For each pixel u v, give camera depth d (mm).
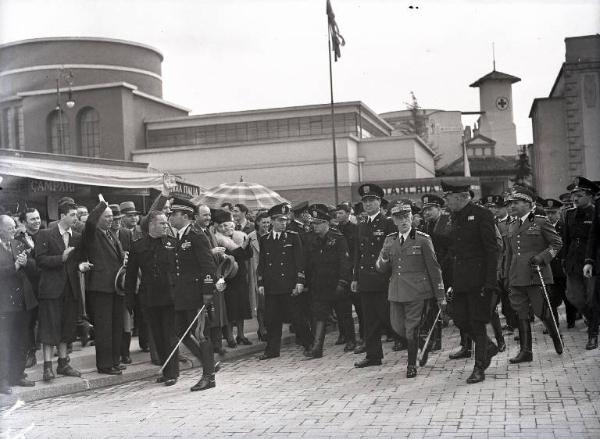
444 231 11070
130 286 8773
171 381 8719
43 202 16172
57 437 6410
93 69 38531
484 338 8047
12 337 8133
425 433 5883
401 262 8586
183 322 8445
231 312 10945
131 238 10828
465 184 8250
